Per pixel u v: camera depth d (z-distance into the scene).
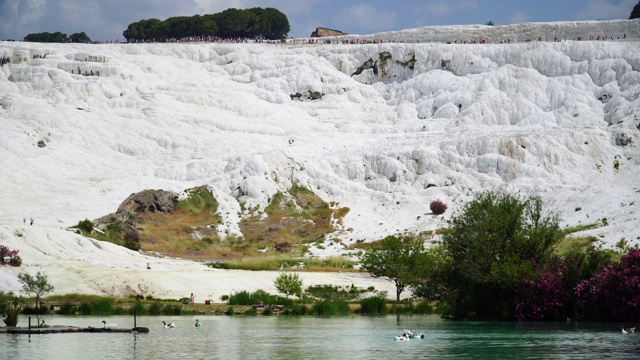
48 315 86.94
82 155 188.88
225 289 107.19
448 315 87.56
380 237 158.00
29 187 170.12
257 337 68.31
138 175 180.50
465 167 182.62
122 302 95.94
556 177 175.00
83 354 57.78
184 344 63.62
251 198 173.38
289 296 106.94
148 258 133.12
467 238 87.56
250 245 156.00
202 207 168.00
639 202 149.75
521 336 68.62
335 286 112.88
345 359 55.66
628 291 79.38
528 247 86.56
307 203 175.88
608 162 180.12
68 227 144.25
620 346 61.84
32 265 105.69
